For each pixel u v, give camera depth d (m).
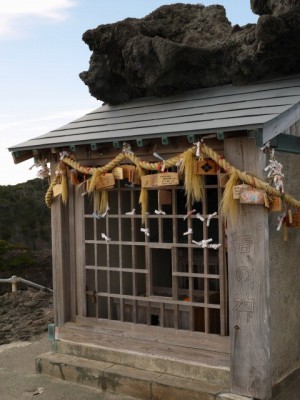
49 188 5.53
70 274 5.61
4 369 5.66
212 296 5.13
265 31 4.78
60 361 5.30
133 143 4.86
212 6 6.19
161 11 6.25
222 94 5.16
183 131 4.28
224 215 4.32
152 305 5.22
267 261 4.18
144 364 4.97
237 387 4.28
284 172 4.61
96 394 4.86
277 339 4.45
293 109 4.32
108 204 5.54
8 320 7.98
